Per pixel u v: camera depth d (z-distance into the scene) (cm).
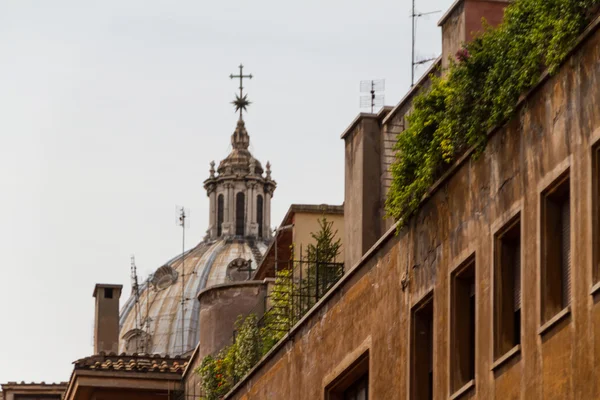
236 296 9450
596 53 4616
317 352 6625
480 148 5219
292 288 7556
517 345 4888
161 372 9994
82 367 9975
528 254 4862
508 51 5075
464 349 5381
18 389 12638
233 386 7962
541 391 4722
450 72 5516
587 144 4616
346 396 6481
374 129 7169
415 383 5712
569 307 4612
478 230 5238
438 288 5541
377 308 6072
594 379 4469
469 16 6106
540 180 4838
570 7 4712
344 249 7562
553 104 4806
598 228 4541
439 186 5547
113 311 12412
